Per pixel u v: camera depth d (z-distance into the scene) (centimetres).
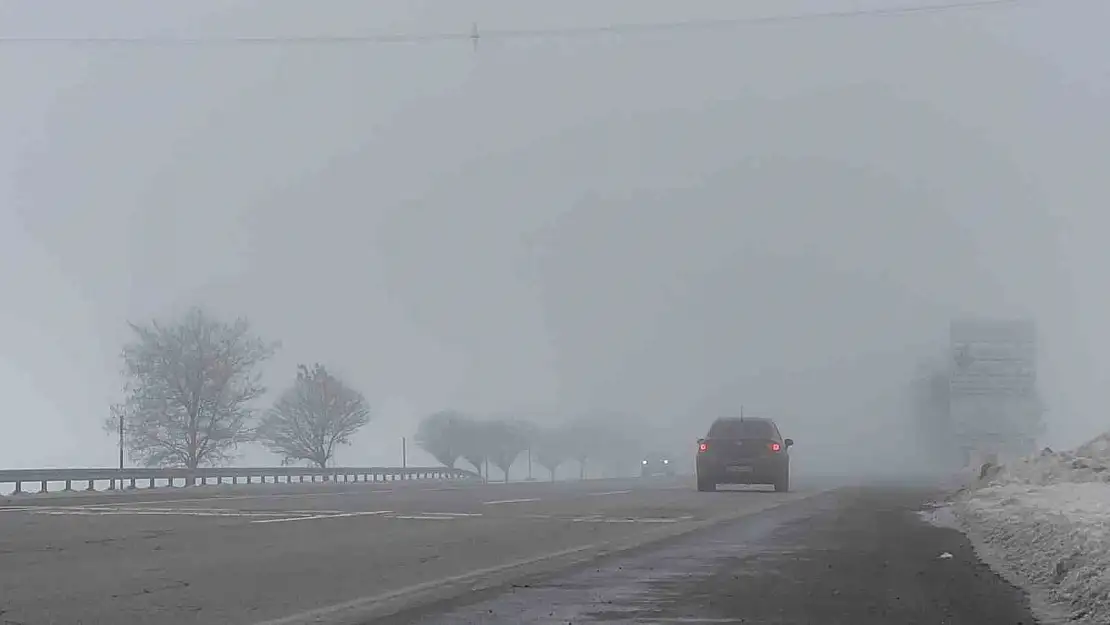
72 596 1199
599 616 1074
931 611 1102
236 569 1425
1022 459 3253
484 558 1555
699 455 3544
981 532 1902
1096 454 3016
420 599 1190
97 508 2700
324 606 1150
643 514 2397
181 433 7275
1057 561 1341
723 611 1101
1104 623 1043
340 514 2416
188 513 2464
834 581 1304
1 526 2055
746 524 2112
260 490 4288
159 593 1226
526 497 3244
